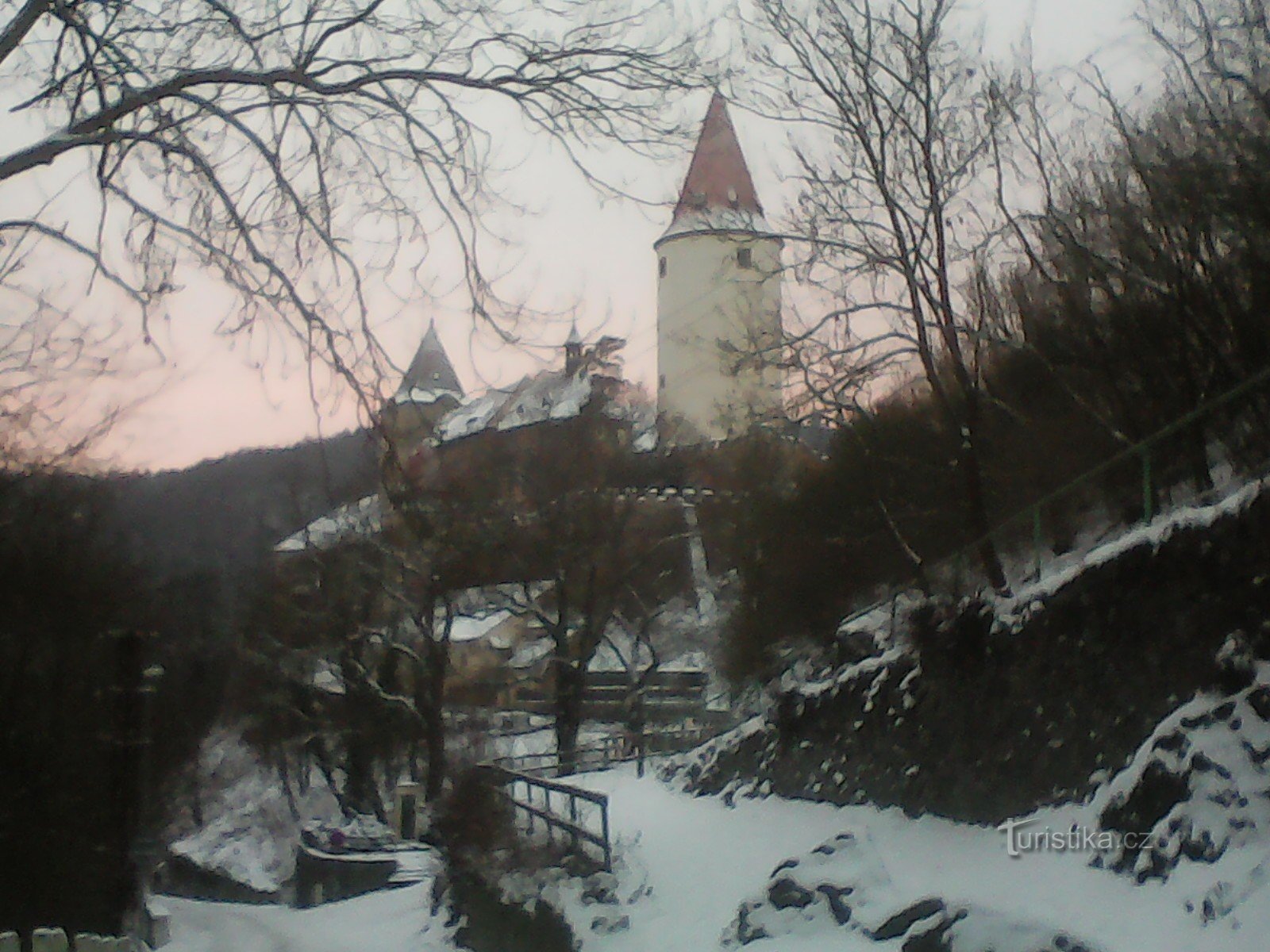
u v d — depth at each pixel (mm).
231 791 47938
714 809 20609
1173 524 12828
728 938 13016
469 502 29328
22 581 19469
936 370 22844
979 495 18500
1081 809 12336
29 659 19375
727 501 32938
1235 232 16719
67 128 7855
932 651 16266
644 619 40750
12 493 18484
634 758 30422
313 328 7719
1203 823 10141
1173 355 17875
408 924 22906
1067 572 14320
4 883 18500
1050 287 22578
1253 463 16297
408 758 41688
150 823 23922
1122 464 19625
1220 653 11688
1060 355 20344
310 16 8086
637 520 39969
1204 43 17469
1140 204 18594
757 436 30203
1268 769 10227
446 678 41094
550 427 36094
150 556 25047
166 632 26469
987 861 12711
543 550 37281
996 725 14688
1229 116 17078
